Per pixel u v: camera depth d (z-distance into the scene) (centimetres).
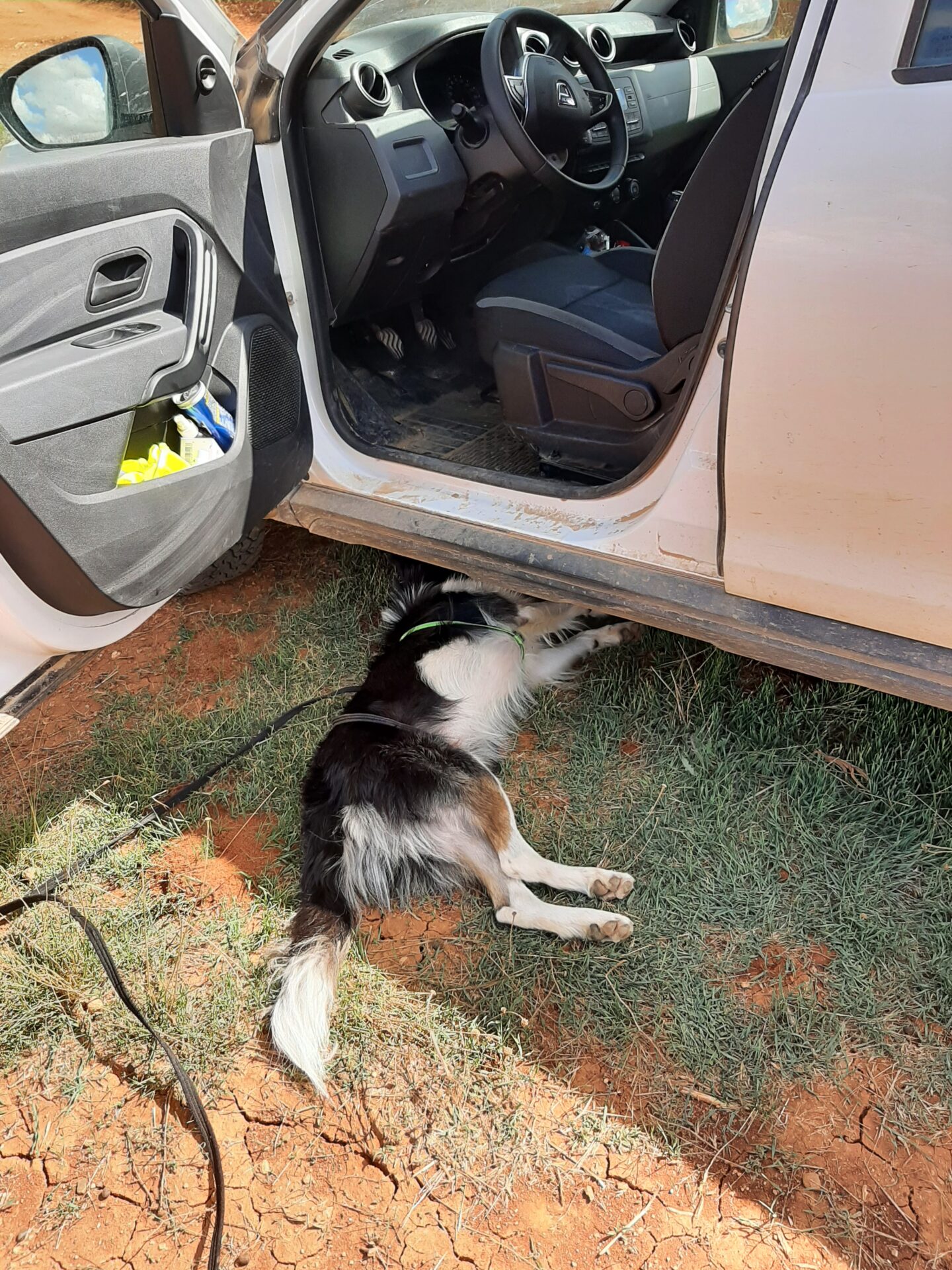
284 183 259
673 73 359
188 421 226
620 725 265
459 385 350
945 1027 191
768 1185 174
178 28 223
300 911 220
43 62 239
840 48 162
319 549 353
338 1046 204
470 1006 209
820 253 162
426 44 289
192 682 309
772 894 218
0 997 219
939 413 161
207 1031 209
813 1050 190
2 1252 181
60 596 199
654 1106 188
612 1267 167
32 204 183
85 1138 197
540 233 350
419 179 276
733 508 194
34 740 296
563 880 227
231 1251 176
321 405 280
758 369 175
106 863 249
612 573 228
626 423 255
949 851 219
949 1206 168
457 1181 181
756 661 269
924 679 194
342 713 274
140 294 206
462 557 255
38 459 182
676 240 216
